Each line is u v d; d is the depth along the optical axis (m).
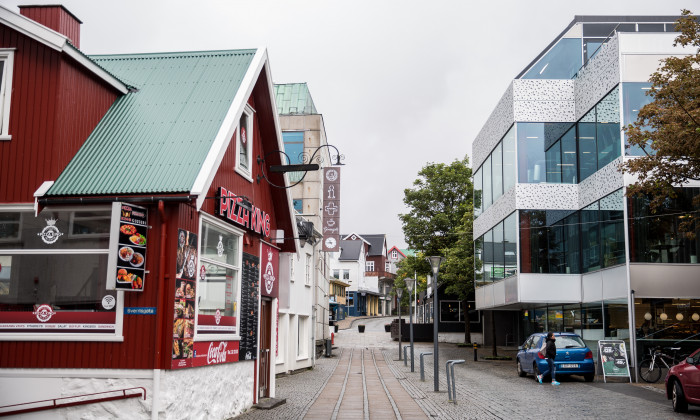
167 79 13.85
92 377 10.61
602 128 26.00
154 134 12.16
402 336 51.75
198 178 10.93
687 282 23.12
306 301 28.20
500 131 32.78
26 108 11.33
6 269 11.00
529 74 30.77
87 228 10.98
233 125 12.38
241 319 13.98
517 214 29.48
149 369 10.55
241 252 14.03
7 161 11.21
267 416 13.49
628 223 23.59
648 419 13.43
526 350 23.83
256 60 14.13
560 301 28.72
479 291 38.44
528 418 13.46
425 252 49.97
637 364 22.56
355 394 18.02
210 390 12.29
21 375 10.70
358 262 94.94
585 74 28.09
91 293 10.84
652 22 33.25
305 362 27.48
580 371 21.69
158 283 10.70
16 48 11.46
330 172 32.50
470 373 26.17
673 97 18.28
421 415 13.82
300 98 41.50
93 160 11.52
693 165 18.27
